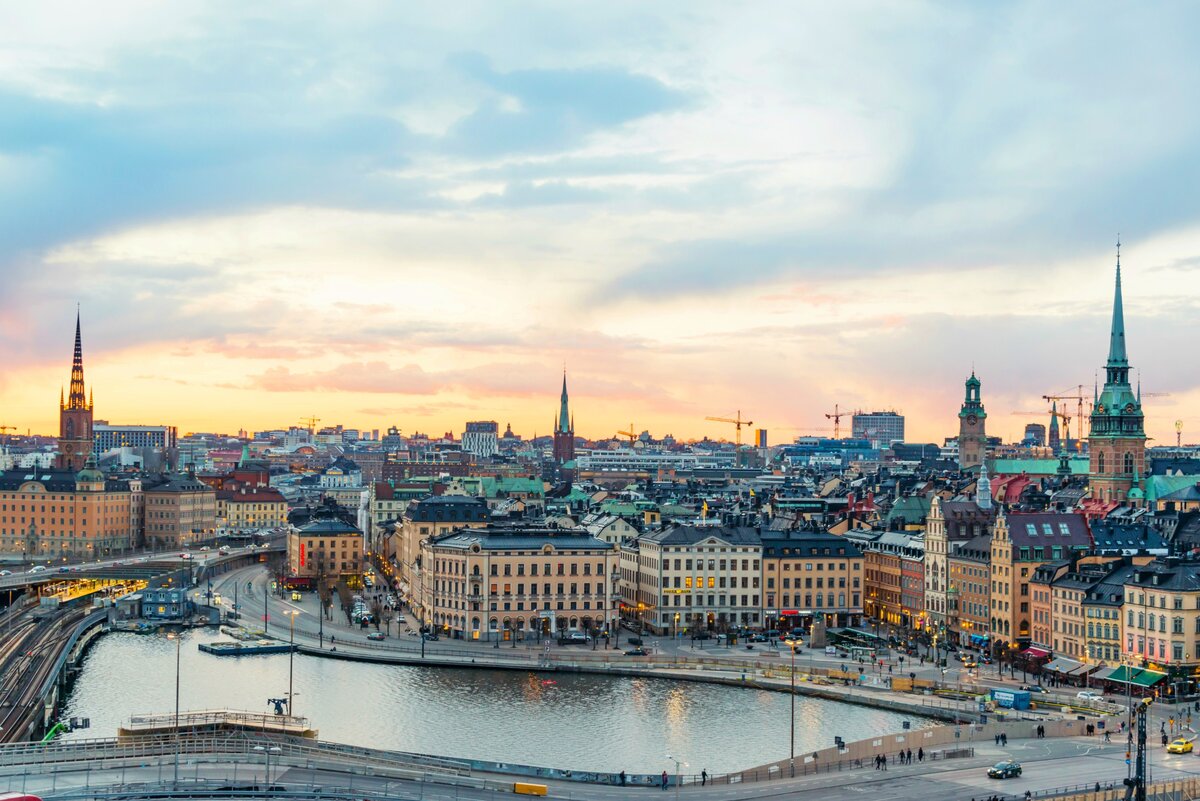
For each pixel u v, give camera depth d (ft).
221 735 648.79
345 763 606.55
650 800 580.30
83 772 567.18
